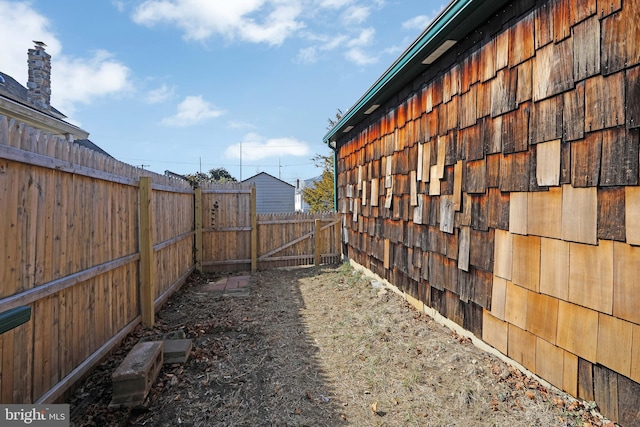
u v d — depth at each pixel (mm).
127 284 3387
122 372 2145
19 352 1837
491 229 2828
